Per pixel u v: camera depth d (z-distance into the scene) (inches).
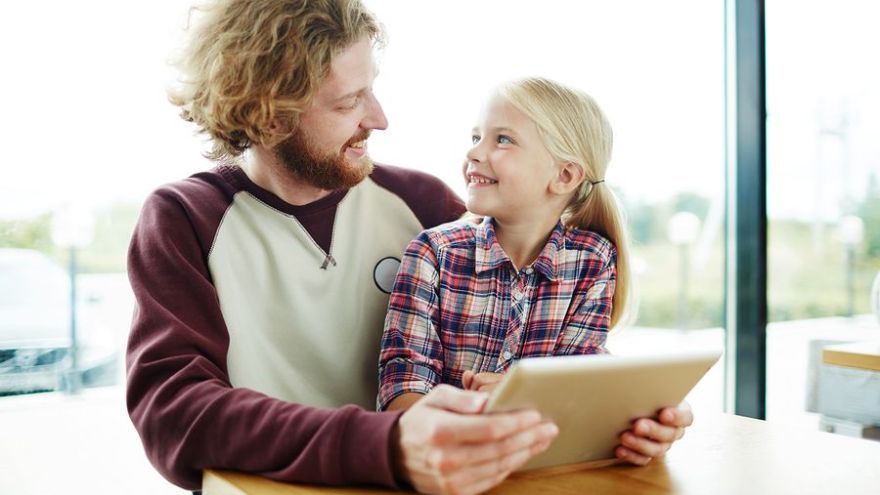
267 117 38.4
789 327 86.7
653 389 27.6
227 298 39.0
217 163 44.6
